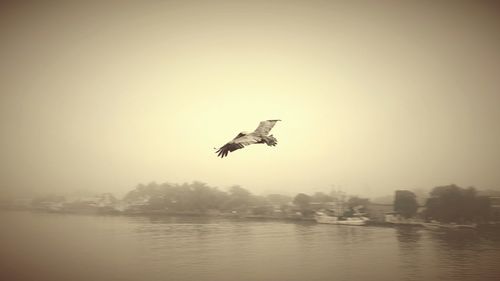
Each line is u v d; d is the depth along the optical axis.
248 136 17.31
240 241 79.69
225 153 17.19
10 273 58.38
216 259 64.62
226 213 127.12
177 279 55.16
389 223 104.50
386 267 61.03
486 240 81.06
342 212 113.25
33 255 67.88
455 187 106.75
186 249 71.75
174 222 109.62
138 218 117.38
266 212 124.88
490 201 103.62
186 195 133.50
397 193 110.00
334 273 58.09
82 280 55.34
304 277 55.84
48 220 109.75
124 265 61.62
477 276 57.16
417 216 106.88
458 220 101.94
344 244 77.25
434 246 75.19
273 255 67.88
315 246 75.12
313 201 127.69
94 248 72.50
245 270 58.91
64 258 66.00
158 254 68.00
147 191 136.62
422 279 55.78
